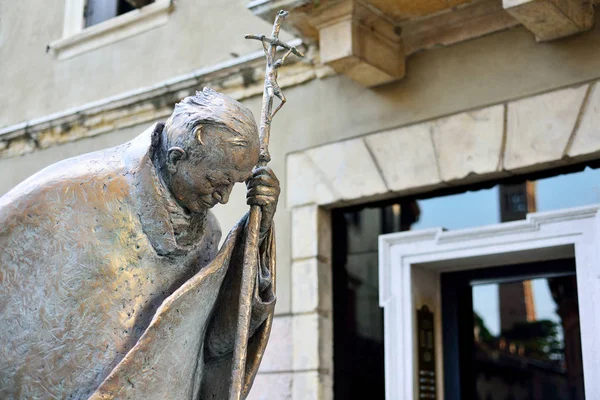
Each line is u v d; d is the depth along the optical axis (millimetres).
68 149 8328
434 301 6504
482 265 6340
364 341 6430
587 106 5609
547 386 6234
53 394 2707
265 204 2961
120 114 7961
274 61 3186
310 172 6672
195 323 2797
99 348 2721
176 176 2764
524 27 5941
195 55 7613
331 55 6141
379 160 6387
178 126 2734
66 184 2771
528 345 6301
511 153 5840
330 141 6645
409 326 6230
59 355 2713
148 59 7965
